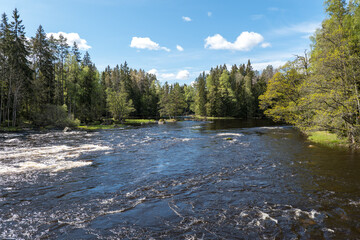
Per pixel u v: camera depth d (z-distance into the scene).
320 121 19.23
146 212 7.78
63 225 6.90
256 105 78.88
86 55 70.19
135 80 95.50
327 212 7.55
